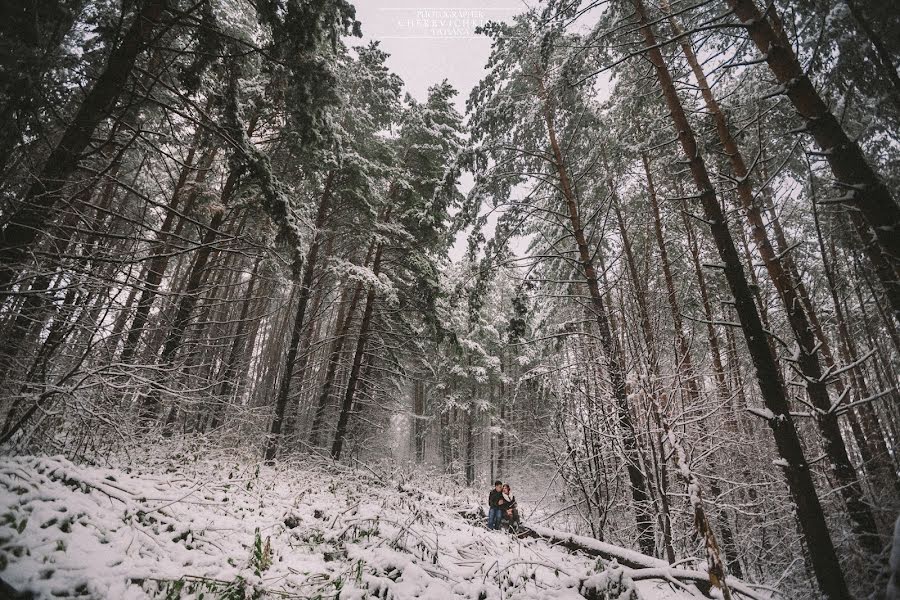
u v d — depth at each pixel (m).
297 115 7.88
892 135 6.38
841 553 5.29
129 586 2.94
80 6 4.86
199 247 4.33
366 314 14.22
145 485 4.66
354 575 4.07
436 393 23.41
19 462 3.86
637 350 6.49
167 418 8.45
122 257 4.39
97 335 4.45
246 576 3.53
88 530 3.33
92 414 4.53
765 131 8.21
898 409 6.88
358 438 15.27
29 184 4.46
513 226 10.45
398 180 14.30
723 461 8.32
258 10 6.43
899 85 4.49
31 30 4.11
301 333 12.13
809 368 5.27
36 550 2.80
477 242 10.84
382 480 9.65
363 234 13.65
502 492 8.25
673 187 10.99
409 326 15.41
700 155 5.55
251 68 10.86
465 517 9.07
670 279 9.88
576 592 4.68
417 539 5.52
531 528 7.53
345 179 12.34
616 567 4.63
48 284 4.12
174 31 7.29
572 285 12.17
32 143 4.33
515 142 10.98
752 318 4.73
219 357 9.34
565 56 9.84
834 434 5.19
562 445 8.07
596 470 7.46
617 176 11.02
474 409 25.09
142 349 6.12
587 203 11.66
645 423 6.32
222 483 5.49
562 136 10.82
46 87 4.49
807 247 8.77
